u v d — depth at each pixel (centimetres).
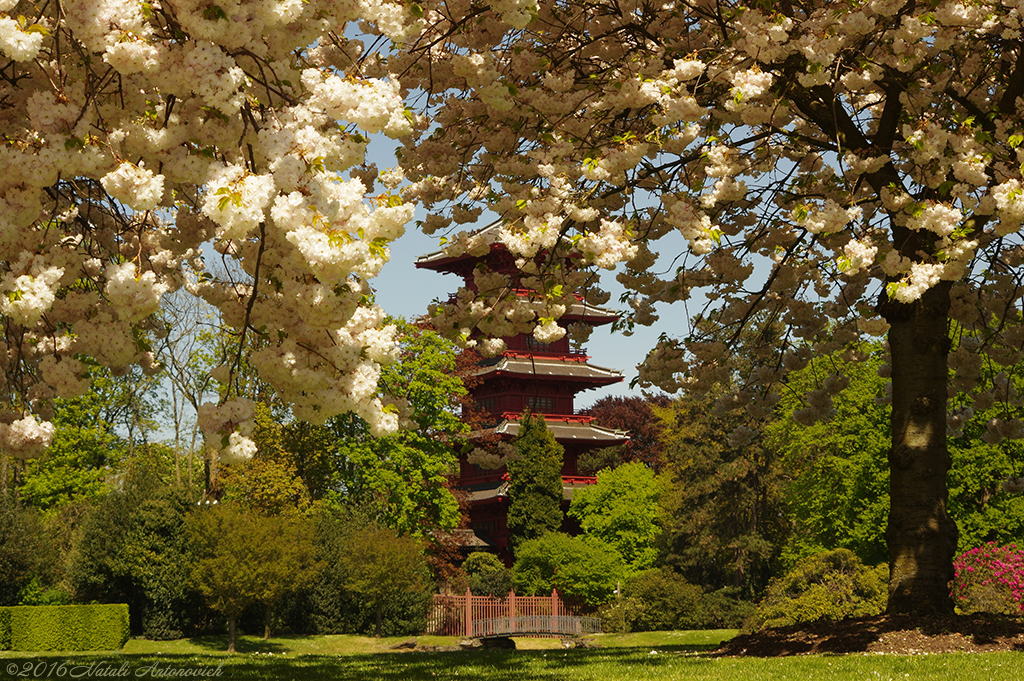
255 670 1244
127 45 460
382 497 4200
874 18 928
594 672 1099
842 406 3656
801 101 1179
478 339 1127
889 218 1272
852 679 915
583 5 1121
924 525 1272
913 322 1315
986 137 884
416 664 1350
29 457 569
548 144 966
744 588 5178
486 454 1412
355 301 517
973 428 3328
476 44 991
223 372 559
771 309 1538
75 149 475
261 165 530
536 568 4506
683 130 927
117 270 481
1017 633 1160
